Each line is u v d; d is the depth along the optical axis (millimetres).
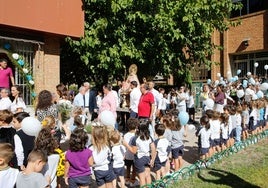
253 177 7305
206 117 8188
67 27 13031
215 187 6641
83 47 14469
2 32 11516
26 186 4109
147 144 6410
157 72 16203
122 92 11797
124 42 14602
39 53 12617
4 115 5539
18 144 5297
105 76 15961
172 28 14648
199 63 17734
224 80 19516
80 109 8438
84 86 11055
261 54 22016
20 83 11805
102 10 15156
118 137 6219
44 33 12570
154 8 15266
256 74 22203
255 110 11539
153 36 15250
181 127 7887
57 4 12648
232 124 9812
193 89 19578
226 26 17734
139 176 6445
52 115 6535
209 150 8391
